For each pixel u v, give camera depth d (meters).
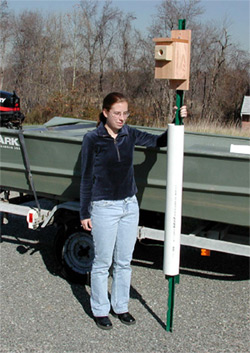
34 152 4.48
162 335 3.57
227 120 27.55
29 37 30.28
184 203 4.09
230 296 4.23
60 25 29.39
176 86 3.31
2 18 30.41
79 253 4.40
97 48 29.02
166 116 24.38
